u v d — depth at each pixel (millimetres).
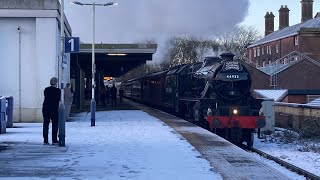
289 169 12891
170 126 19094
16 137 14906
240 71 18328
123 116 25219
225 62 18438
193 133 16500
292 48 64188
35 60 20656
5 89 20594
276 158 14727
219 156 11586
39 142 13727
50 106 13219
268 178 8977
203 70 20312
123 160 10711
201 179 8758
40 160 10609
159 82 33031
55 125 13312
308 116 25859
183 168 9828
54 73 20500
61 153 11656
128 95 63719
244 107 17891
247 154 11945
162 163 10391
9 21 20578
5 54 20609
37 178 8625
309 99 37969
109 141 14133
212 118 17578
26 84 20672
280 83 52156
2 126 15977
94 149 12406
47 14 20344
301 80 52500
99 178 8703
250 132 18203
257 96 35656
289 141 20703
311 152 17109
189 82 23359
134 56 34625
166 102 29344
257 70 51688
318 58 61938
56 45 20547
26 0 20250
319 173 12430
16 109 20594
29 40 20672
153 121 21688
